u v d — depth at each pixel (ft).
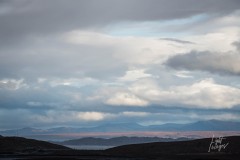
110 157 402.31
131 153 467.11
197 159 371.56
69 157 403.75
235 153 431.02
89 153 473.67
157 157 397.60
